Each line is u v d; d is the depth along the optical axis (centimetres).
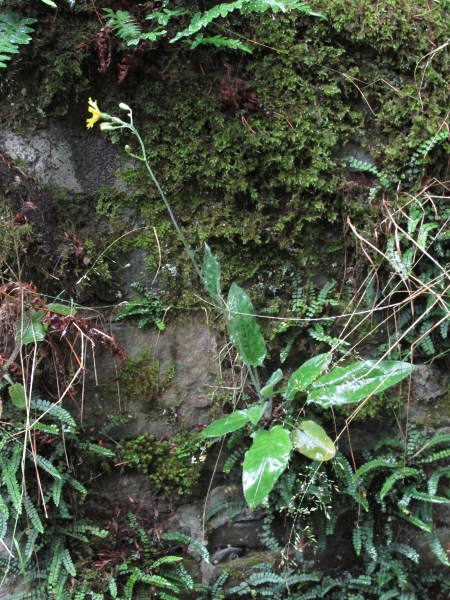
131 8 175
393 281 188
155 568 179
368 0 183
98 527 176
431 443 188
